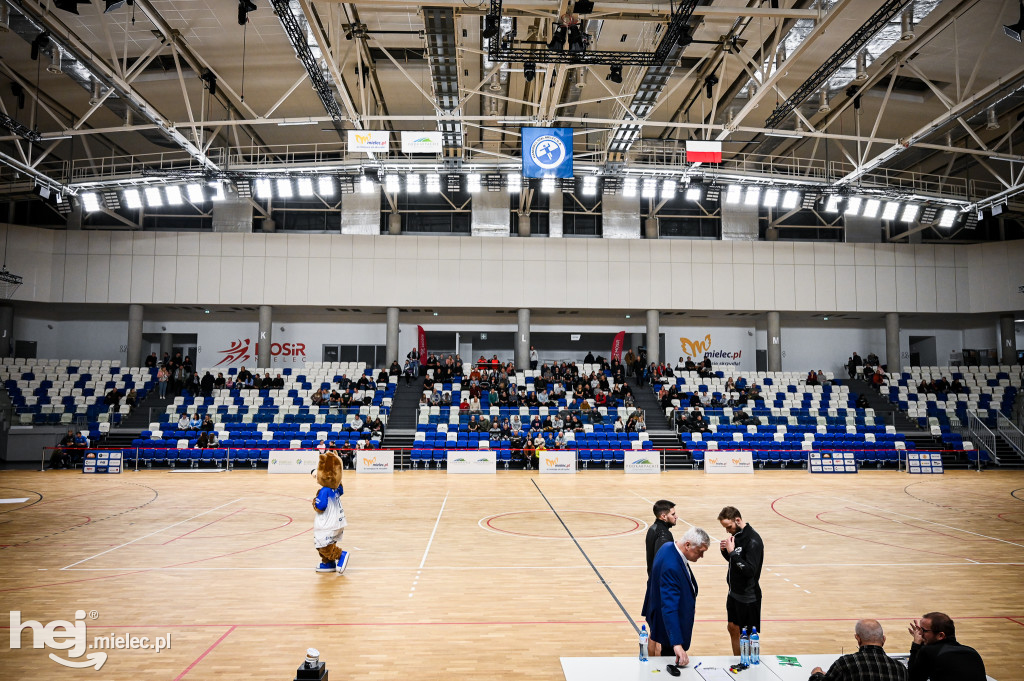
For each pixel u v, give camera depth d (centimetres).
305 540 1219
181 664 635
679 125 2142
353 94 2545
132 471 2434
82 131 2169
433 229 3403
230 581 934
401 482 2167
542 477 2338
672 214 3469
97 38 2105
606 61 1600
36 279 3111
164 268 3184
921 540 1249
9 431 2736
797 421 2997
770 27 2039
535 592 884
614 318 3572
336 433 2689
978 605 841
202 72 2319
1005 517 1515
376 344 3491
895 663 453
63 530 1306
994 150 2291
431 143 2122
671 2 1531
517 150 3128
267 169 2469
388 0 1562
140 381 3086
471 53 2259
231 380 3089
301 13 1730
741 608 599
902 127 2761
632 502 1717
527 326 3291
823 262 3359
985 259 3359
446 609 808
